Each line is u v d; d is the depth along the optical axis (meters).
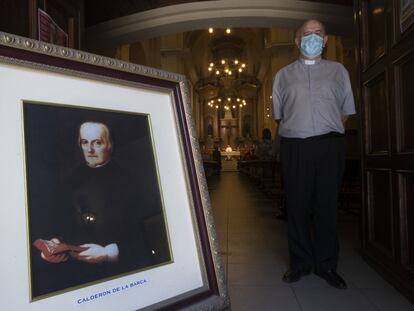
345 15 4.77
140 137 0.90
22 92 0.73
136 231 0.83
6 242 0.66
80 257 0.74
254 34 25.06
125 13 5.00
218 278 0.91
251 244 3.04
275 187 7.00
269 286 2.01
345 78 2.09
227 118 30.41
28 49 0.73
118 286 0.77
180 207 0.93
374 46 2.32
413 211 1.80
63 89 0.79
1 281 0.64
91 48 5.35
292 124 2.08
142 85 0.92
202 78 29.94
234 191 8.16
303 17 4.91
